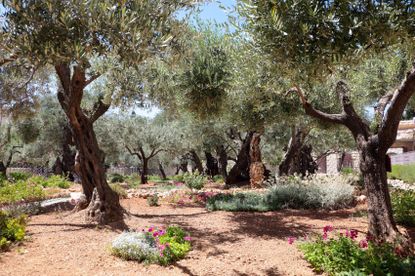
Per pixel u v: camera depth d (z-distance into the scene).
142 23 4.61
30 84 12.70
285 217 8.16
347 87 6.44
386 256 4.27
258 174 14.87
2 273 4.25
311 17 3.46
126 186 19.17
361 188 11.51
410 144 27.22
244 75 7.85
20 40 4.48
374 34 3.60
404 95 5.08
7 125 22.05
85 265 4.67
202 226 7.22
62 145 22.66
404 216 6.93
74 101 7.25
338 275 4.12
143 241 5.19
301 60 3.82
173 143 25.17
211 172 25.97
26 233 6.22
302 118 12.41
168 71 9.67
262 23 3.90
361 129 5.93
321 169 33.84
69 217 7.59
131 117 25.11
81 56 4.41
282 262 4.92
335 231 6.48
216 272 4.53
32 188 13.10
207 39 9.55
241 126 12.64
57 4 4.59
